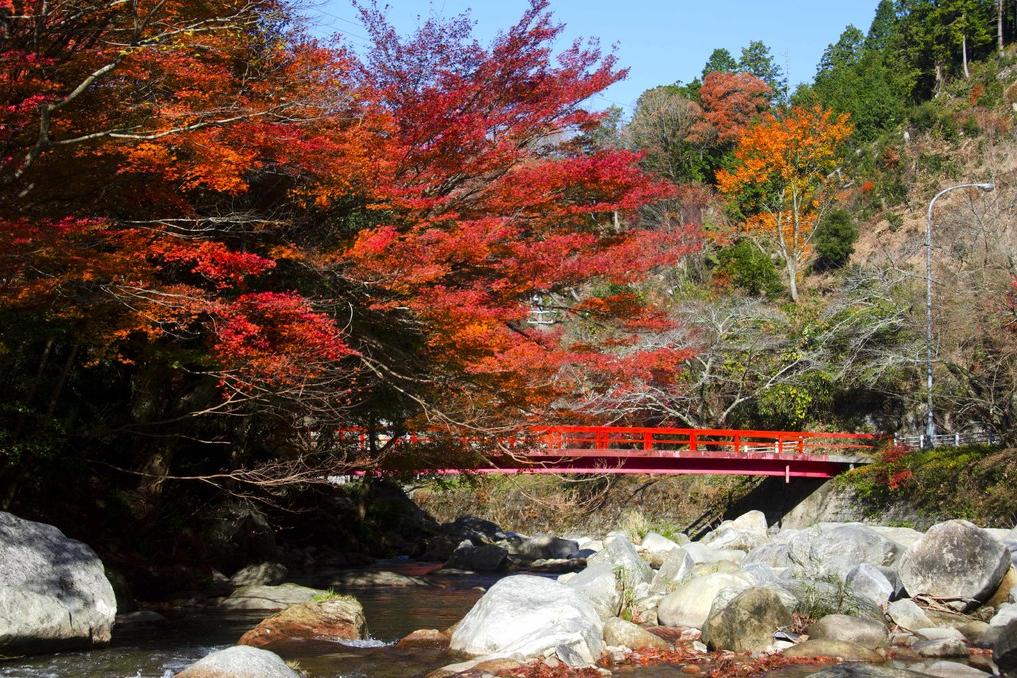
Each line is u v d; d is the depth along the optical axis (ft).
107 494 54.85
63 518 50.85
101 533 52.75
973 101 226.17
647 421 139.54
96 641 34.17
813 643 32.99
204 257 40.52
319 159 45.11
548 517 136.46
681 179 209.46
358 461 58.18
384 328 53.31
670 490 134.10
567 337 84.02
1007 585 39.32
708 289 151.12
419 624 42.78
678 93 233.14
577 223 55.42
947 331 97.55
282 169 47.75
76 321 42.91
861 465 111.96
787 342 128.98
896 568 45.01
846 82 246.27
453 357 52.42
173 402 55.88
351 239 49.47
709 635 34.71
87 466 54.75
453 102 49.90
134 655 32.76
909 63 261.44
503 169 52.75
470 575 72.23
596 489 136.56
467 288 51.72
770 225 169.68
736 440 110.01
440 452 63.77
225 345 42.06
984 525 88.12
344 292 49.65
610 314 57.67
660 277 157.79
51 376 52.11
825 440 126.00
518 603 34.22
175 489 61.67
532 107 52.80
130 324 39.63
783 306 139.44
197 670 25.75
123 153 39.73
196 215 44.86
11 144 39.42
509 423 55.98
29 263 36.52
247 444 63.98
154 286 41.09
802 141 169.48
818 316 130.72
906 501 99.91
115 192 43.21
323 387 50.88
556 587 35.53
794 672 30.01
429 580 66.13
